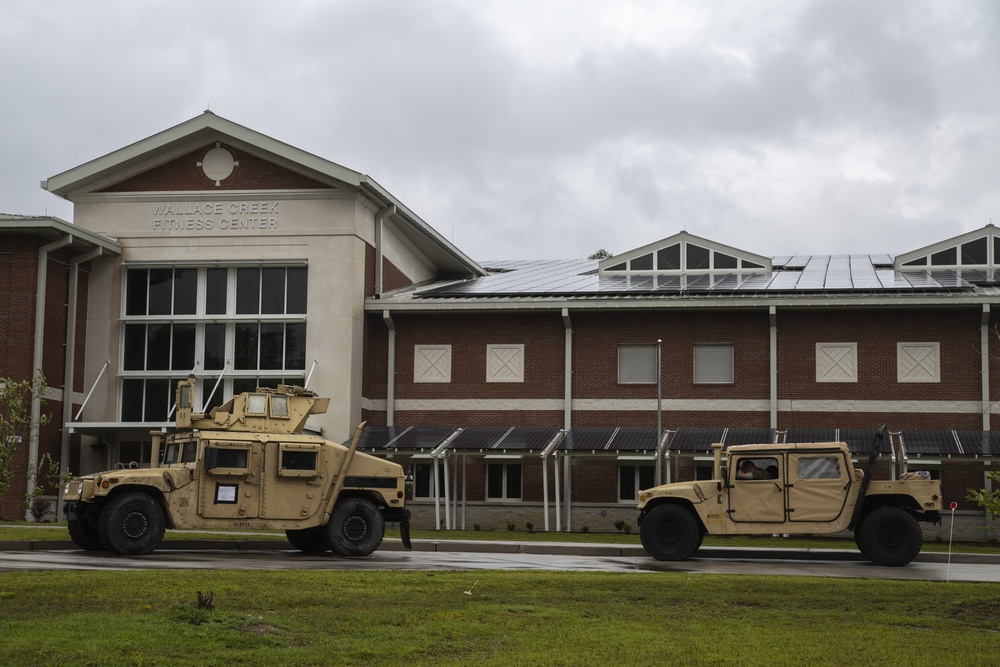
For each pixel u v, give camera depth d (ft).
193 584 44.01
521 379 127.03
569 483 120.67
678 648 35.86
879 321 120.47
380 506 72.23
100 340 127.44
